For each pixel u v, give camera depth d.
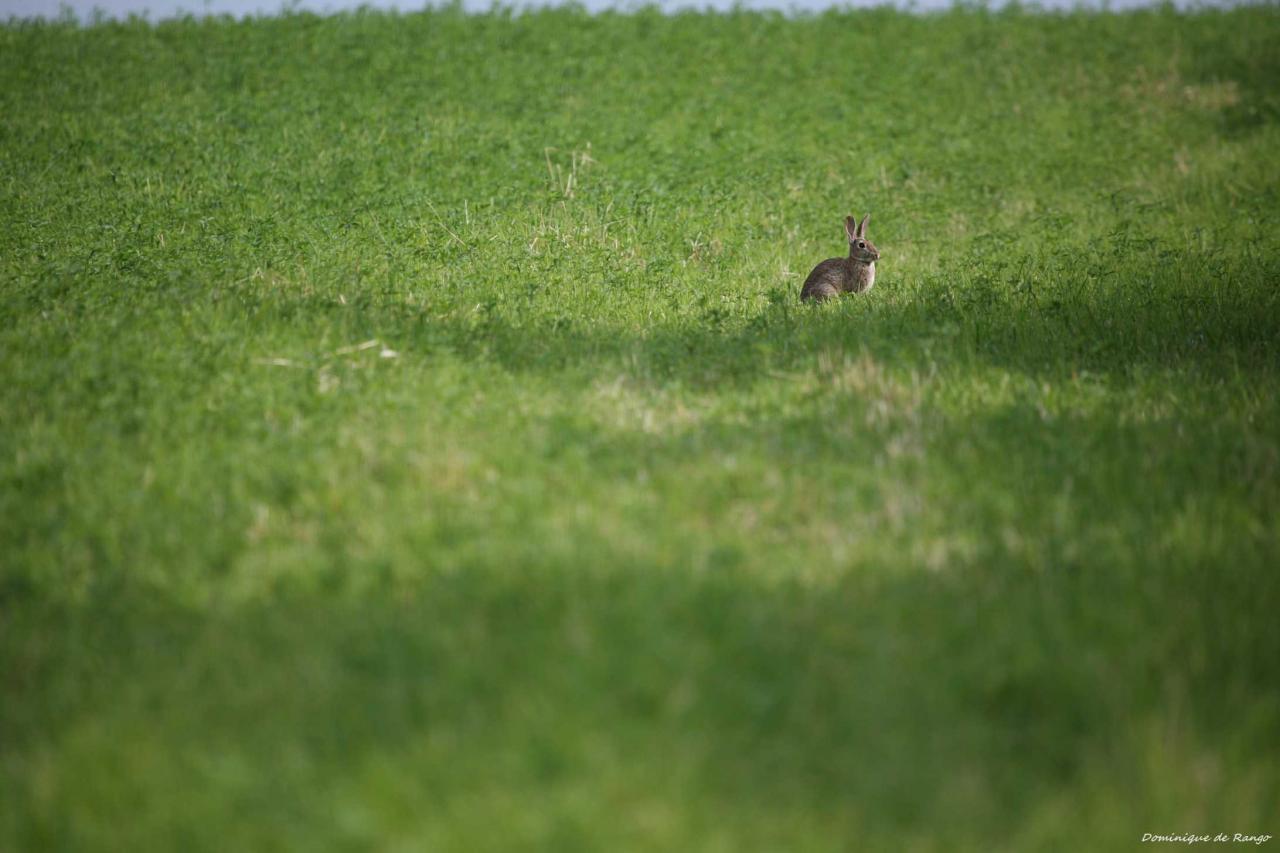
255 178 66.50
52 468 27.19
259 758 17.05
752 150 80.88
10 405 30.69
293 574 22.42
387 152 73.00
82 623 21.16
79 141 72.56
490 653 19.08
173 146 72.50
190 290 41.78
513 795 15.88
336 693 18.38
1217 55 103.81
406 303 42.75
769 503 25.47
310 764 16.75
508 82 93.75
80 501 25.70
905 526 24.36
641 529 23.94
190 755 17.14
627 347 38.91
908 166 78.75
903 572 22.42
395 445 28.42
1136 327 40.66
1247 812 16.23
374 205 61.25
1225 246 56.06
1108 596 21.38
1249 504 25.33
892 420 30.64
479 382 33.88
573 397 33.03
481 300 44.41
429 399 32.03
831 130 86.44
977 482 26.52
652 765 16.42
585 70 98.44
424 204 61.94
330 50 98.69
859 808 16.12
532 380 34.59
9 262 47.84
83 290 42.19
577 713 17.41
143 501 25.58
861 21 116.44
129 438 28.91
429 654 19.19
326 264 48.53
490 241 54.78
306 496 25.72
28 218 56.34
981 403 32.25
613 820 15.44
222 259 48.38
